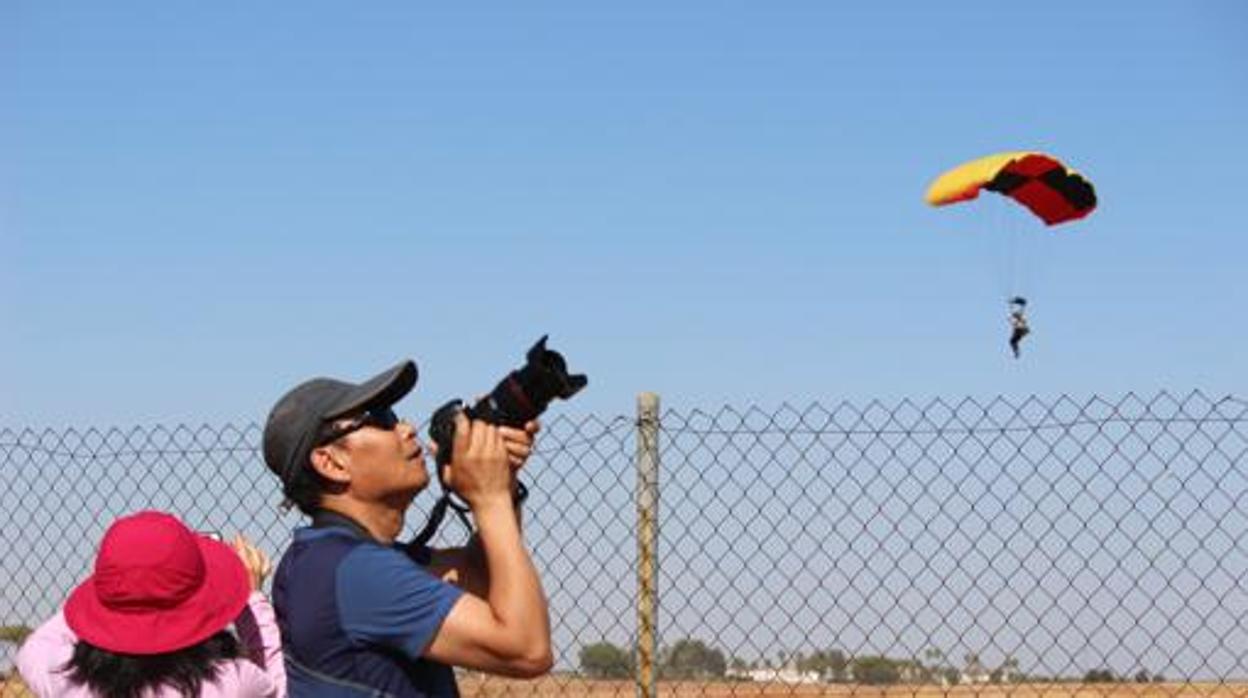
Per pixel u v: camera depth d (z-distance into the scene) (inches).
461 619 137.3
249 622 154.2
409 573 139.0
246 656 150.5
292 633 141.0
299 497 146.6
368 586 138.2
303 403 146.7
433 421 143.7
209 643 148.1
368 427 145.2
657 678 252.4
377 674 138.9
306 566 141.3
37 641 153.4
